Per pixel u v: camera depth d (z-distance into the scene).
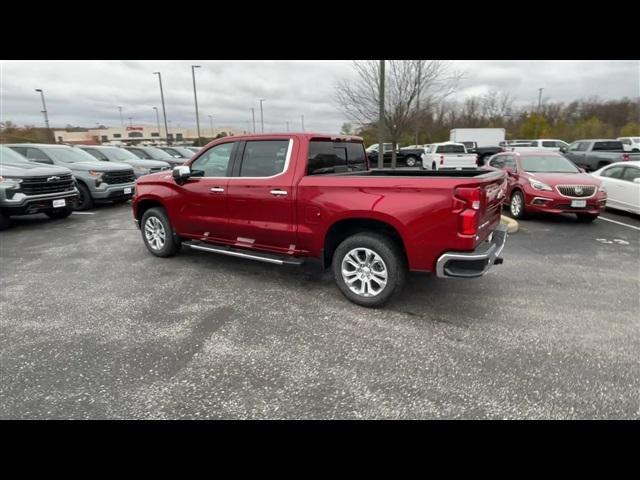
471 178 3.26
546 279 4.63
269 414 2.37
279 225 4.19
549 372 2.75
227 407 2.43
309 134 4.11
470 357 2.95
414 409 2.40
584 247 6.09
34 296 4.22
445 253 3.32
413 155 25.25
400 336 3.28
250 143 4.38
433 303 3.94
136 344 3.18
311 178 3.90
